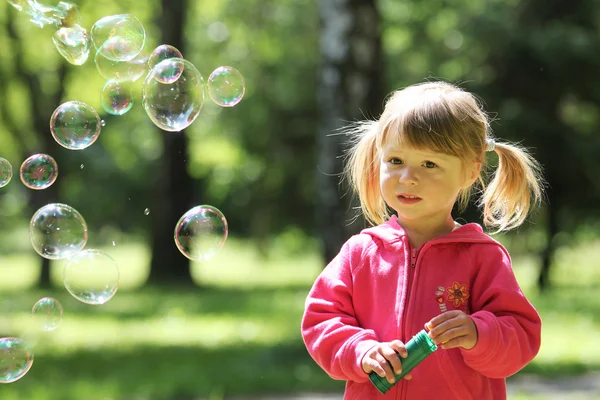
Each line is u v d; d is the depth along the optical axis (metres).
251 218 58.81
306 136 47.34
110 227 68.31
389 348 5.30
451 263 5.80
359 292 5.92
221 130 49.47
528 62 33.06
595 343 21.77
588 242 48.53
